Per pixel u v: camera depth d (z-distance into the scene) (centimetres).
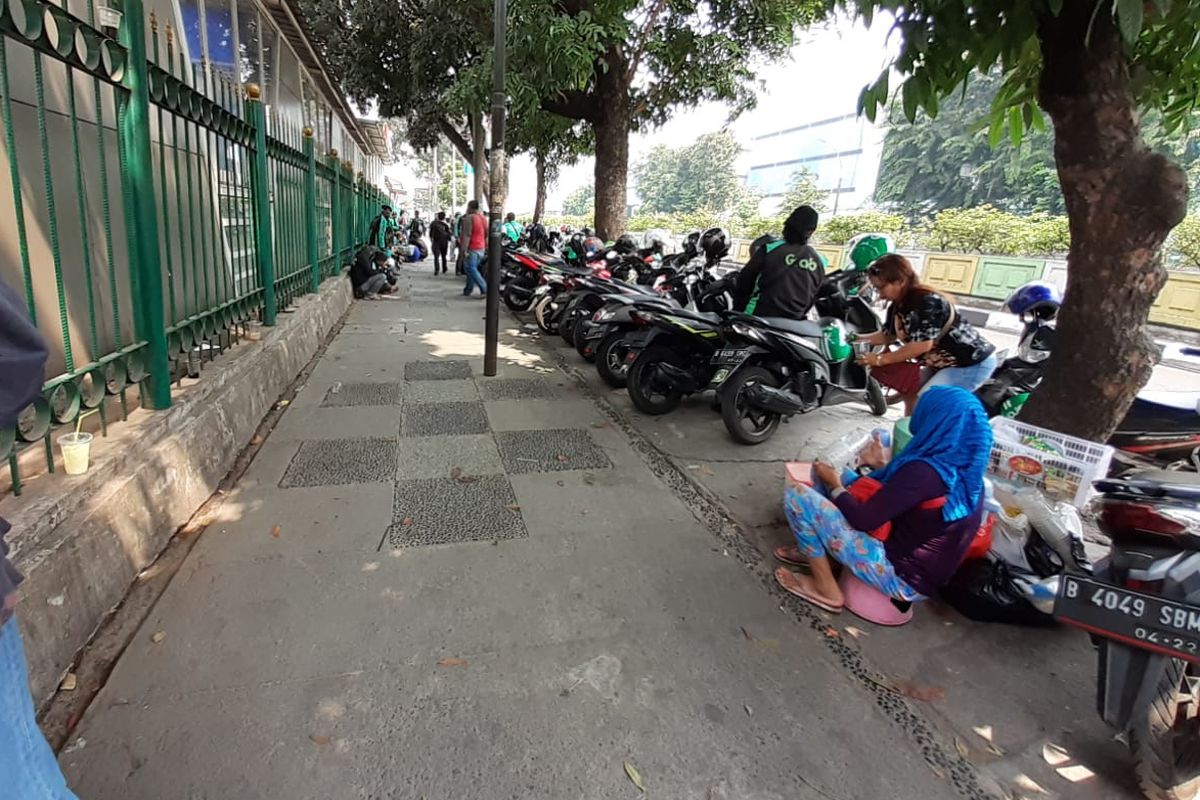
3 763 114
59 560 221
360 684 225
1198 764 189
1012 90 361
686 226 2828
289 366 579
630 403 575
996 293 1502
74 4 335
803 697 234
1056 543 275
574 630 262
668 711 223
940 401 265
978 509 266
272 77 977
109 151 387
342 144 1883
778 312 505
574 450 454
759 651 257
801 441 502
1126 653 200
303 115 1225
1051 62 293
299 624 254
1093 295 309
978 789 200
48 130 329
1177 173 279
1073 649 269
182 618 254
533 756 201
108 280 383
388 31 1288
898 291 412
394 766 194
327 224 978
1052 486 306
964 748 216
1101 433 329
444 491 379
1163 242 297
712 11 1009
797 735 216
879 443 333
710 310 641
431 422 499
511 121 1380
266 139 552
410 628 256
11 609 119
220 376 401
